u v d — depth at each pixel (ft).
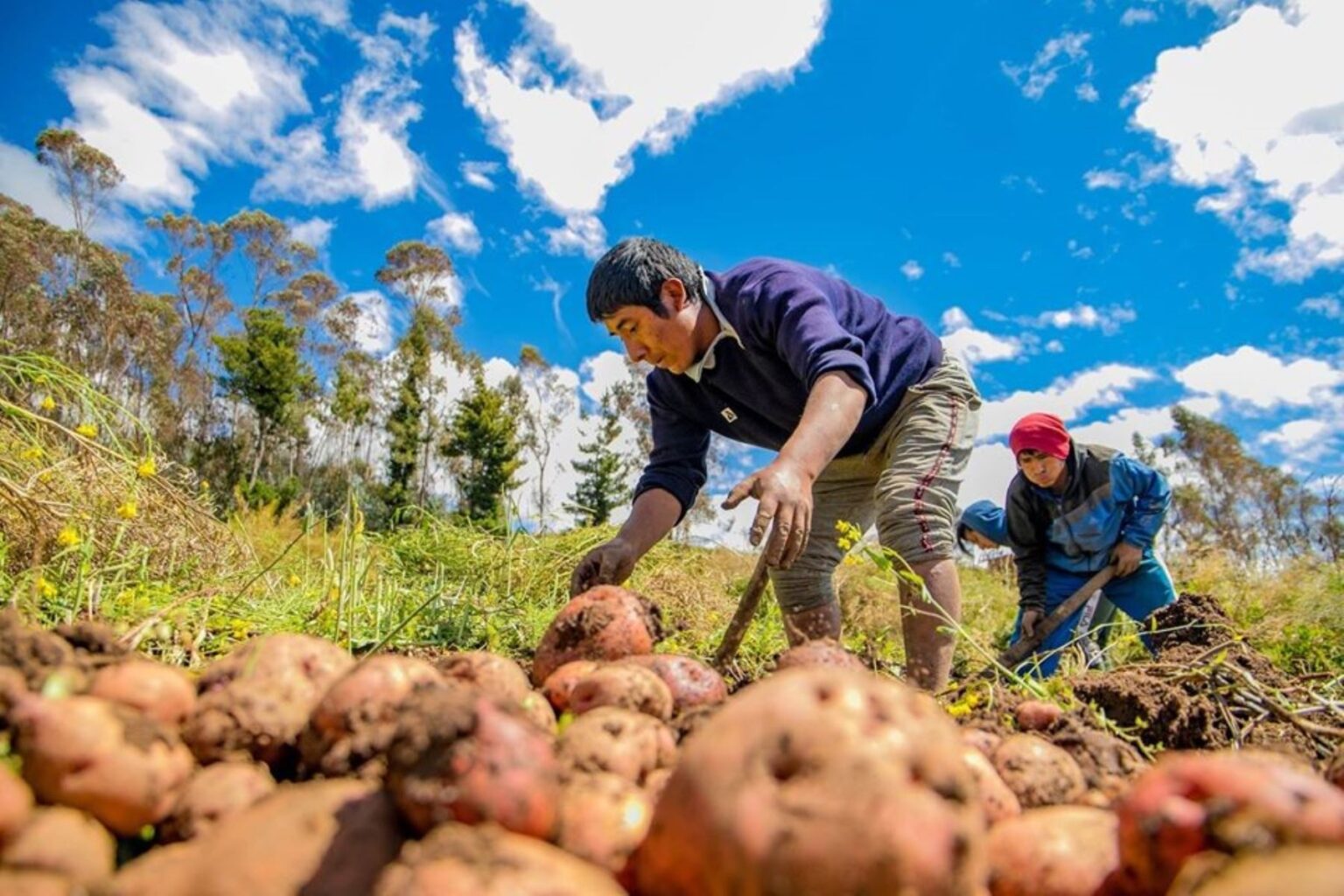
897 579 11.98
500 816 3.40
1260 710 9.04
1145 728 7.97
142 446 16.25
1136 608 19.39
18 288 134.21
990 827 4.46
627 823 3.83
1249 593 27.17
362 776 4.11
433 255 179.42
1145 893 3.52
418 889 2.91
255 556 15.99
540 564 20.43
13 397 13.37
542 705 5.47
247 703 4.68
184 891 3.19
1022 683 8.89
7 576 10.34
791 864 2.88
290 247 191.42
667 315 12.43
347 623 11.29
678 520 13.85
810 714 3.19
